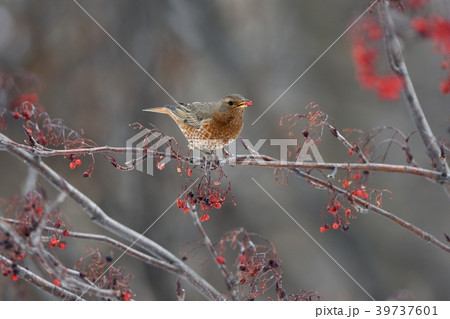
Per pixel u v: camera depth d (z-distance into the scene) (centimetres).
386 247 1492
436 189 1470
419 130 668
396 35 657
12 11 1250
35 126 608
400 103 1393
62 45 1269
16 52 1222
